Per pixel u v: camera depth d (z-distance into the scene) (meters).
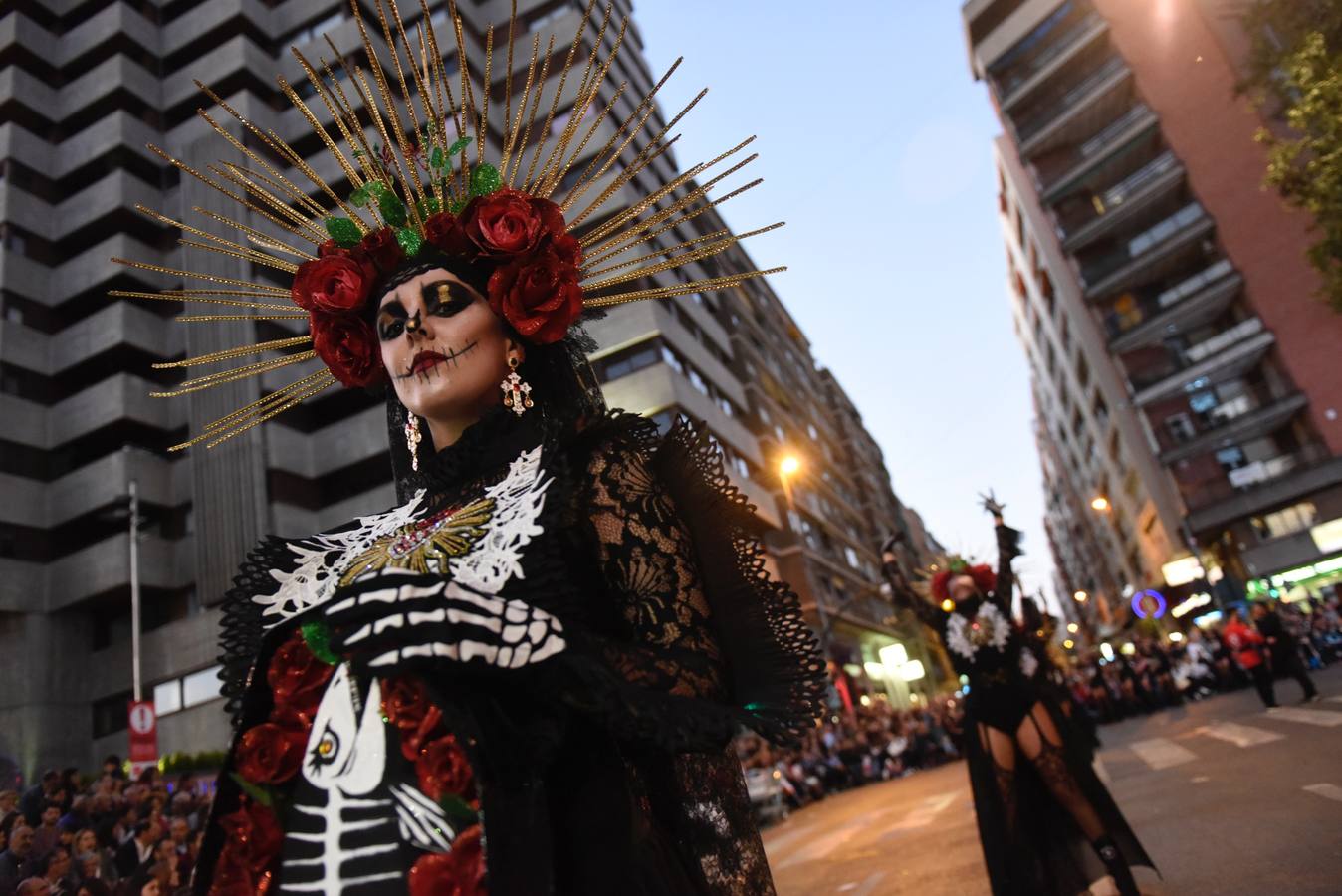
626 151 25.89
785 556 33.88
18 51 31.92
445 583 1.06
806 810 17.72
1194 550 30.95
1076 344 38.00
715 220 33.16
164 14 33.94
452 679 1.05
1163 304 32.66
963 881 5.14
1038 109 36.25
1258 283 30.14
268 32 32.56
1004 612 4.24
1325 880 3.51
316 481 27.55
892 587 4.56
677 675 1.21
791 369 48.97
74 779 8.42
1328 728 8.14
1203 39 32.16
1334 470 28.03
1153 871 4.32
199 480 26.25
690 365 31.42
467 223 1.63
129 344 27.95
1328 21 12.88
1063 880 3.99
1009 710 4.11
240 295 1.90
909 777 20.67
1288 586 29.16
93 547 26.16
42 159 30.66
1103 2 33.84
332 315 1.75
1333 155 12.16
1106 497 47.50
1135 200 32.47
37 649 25.73
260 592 1.49
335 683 1.18
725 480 1.48
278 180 1.90
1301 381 29.12
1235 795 5.84
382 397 1.93
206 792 10.77
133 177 30.12
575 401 1.70
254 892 1.12
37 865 6.83
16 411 27.16
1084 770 3.97
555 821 1.13
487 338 1.60
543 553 1.21
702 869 1.33
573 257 1.69
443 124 1.82
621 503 1.34
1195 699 21.75
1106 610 66.25
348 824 1.09
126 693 26.11
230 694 1.43
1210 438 30.09
